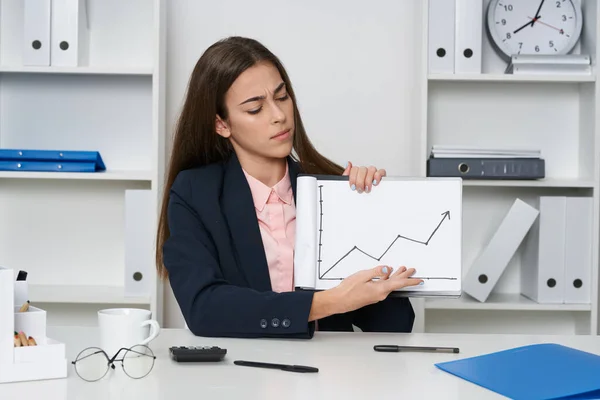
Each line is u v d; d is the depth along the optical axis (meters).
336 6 2.87
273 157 1.67
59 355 1.08
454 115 2.90
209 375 1.11
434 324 2.92
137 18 2.84
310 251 1.44
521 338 1.41
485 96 2.90
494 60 2.86
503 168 2.62
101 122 2.88
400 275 1.40
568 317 2.90
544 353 1.20
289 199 1.74
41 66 2.63
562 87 2.90
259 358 1.23
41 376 1.07
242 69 1.61
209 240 1.60
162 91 2.69
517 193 2.90
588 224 2.67
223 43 1.66
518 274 2.92
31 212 2.89
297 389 1.03
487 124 2.90
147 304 2.78
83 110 2.88
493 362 1.16
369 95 2.88
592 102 2.74
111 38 2.84
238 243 1.63
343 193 1.47
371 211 1.47
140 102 2.88
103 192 2.90
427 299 2.66
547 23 2.79
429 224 1.46
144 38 2.84
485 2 2.85
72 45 2.65
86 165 2.63
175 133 1.73
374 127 2.88
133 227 2.63
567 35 2.79
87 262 2.90
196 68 1.69
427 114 2.80
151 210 2.63
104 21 2.84
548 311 2.90
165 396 0.99
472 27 2.64
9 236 2.88
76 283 2.89
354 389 1.03
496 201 2.90
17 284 1.23
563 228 2.67
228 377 1.09
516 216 2.67
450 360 1.21
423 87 2.62
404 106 2.88
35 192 2.88
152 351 1.26
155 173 2.61
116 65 2.84
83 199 2.90
